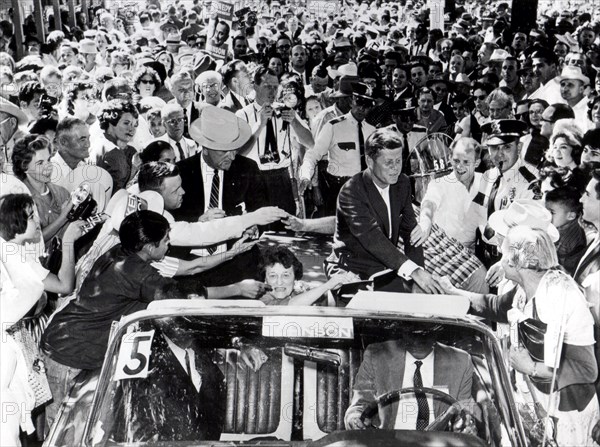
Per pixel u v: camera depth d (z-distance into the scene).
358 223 6.21
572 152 6.91
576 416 4.43
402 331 3.74
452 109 9.38
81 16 13.88
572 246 6.07
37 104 7.67
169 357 3.71
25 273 4.50
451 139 7.54
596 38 12.54
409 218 6.45
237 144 6.80
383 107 8.28
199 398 3.78
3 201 4.48
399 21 12.88
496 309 5.65
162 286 4.82
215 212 6.57
